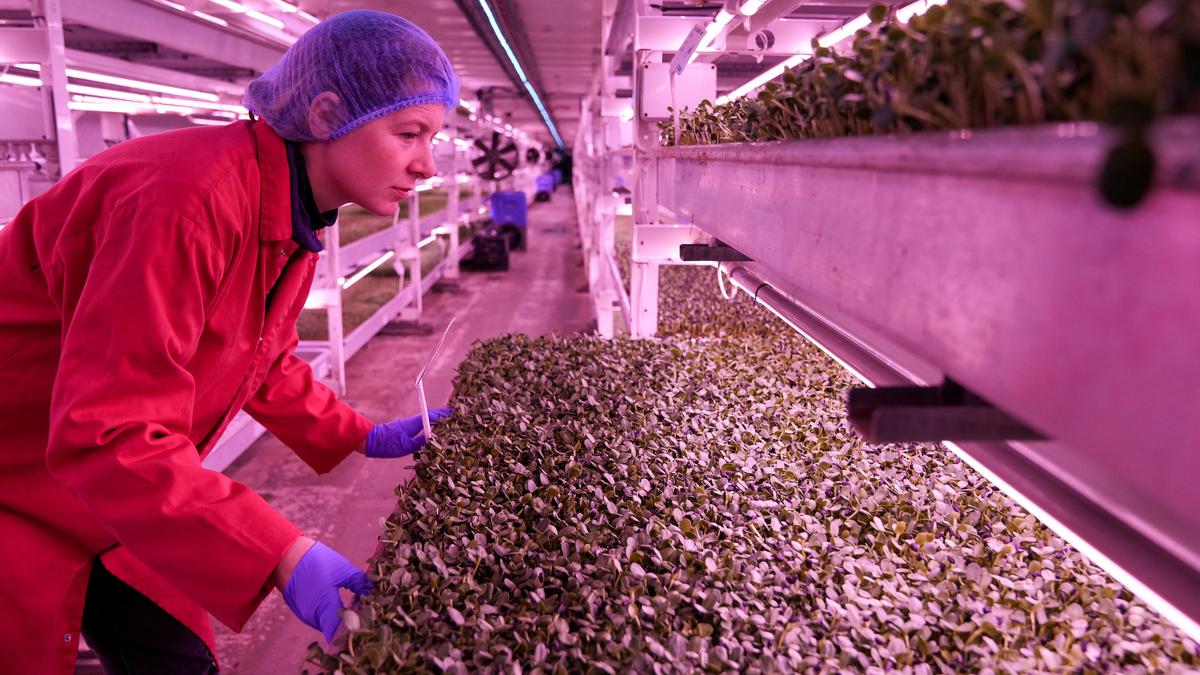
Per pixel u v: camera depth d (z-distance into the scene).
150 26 4.91
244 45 6.37
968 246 0.66
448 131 10.95
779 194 1.21
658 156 3.08
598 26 7.30
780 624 1.24
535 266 14.84
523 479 1.77
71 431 1.28
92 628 1.96
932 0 2.05
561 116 20.05
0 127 3.63
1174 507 0.47
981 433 0.91
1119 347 0.50
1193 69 0.43
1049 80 0.63
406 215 10.59
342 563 1.36
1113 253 0.50
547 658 1.12
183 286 1.38
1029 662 1.15
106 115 9.02
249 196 1.53
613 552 1.42
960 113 0.77
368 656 1.09
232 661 3.19
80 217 1.42
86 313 1.32
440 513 1.58
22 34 3.61
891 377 1.47
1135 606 1.30
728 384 2.57
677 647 1.12
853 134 1.03
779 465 1.90
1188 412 0.45
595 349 2.95
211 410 1.77
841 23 3.22
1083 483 0.92
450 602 1.23
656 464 1.86
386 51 1.52
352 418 2.16
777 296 2.35
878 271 0.84
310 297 6.46
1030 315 0.59
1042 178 0.55
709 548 1.47
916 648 1.20
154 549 1.32
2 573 1.65
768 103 1.36
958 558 1.47
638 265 3.88
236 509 1.33
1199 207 0.44
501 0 5.37
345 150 1.62
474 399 2.32
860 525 1.63
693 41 2.72
